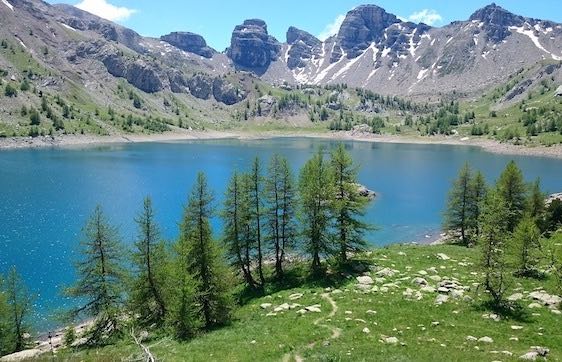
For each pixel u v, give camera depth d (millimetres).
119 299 39750
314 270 46781
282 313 35188
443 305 32531
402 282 39781
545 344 24828
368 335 27703
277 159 47219
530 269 39719
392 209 109438
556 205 64062
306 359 24625
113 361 26703
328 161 50469
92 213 92062
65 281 57375
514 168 64188
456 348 24750
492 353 23531
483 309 31266
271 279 48719
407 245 60531
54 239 73875
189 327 33375
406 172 173000
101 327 38844
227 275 38469
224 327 34500
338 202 45375
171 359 26984
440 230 90500
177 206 103500
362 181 150750
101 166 166000
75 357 28531
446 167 188500
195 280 35062
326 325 30141
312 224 46250
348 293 37656
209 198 39500
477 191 68062
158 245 40688
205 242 37562
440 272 42750
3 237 74500
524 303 32219
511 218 60125
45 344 41812
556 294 33156
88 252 38094
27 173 143250
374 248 59562
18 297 49281
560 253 37250
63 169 154875
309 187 45844
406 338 26984
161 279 39219
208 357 27000
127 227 83312
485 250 33062
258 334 30734
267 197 47469
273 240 48719
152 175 148500
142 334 36188
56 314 49000
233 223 46406
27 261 63969
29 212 91812
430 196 125875
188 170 162250
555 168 186625
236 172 46281
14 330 40625
